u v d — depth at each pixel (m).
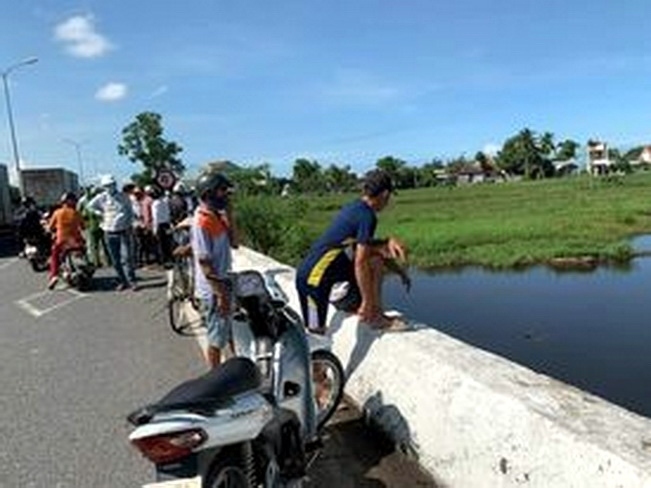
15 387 9.25
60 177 44.81
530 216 53.44
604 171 129.88
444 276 30.14
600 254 33.62
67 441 7.29
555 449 4.42
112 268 21.14
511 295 24.56
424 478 5.93
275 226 25.62
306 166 109.75
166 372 9.62
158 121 61.56
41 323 13.51
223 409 4.47
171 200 20.25
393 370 6.71
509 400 5.05
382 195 7.23
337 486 5.89
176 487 4.20
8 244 34.16
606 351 16.27
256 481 4.83
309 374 5.83
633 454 4.01
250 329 5.76
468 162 166.50
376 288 7.29
